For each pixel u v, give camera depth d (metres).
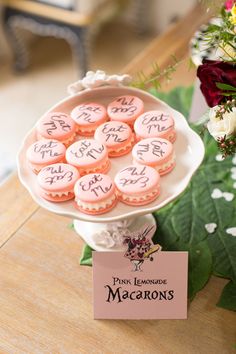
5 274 0.50
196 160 0.47
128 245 0.44
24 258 0.52
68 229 0.54
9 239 0.53
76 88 0.52
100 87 0.52
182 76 0.70
